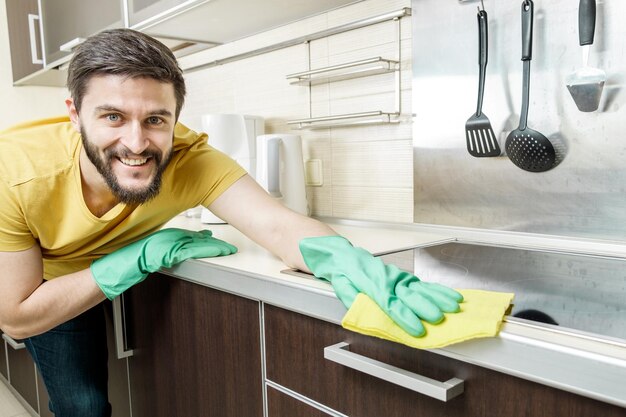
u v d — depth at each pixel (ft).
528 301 2.36
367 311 2.23
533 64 3.51
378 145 4.58
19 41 7.80
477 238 3.90
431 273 2.93
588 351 1.69
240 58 5.84
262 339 3.01
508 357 1.90
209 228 4.97
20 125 3.62
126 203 3.11
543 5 3.43
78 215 3.31
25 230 3.20
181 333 3.66
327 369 2.65
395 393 2.36
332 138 4.97
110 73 2.69
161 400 3.98
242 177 3.65
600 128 3.27
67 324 4.16
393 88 4.38
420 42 4.11
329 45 4.85
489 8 3.67
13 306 3.17
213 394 3.43
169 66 2.87
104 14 5.77
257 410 3.13
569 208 3.46
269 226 3.29
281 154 4.73
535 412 1.88
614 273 2.84
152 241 3.47
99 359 4.41
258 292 2.92
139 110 2.76
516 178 3.70
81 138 3.05
